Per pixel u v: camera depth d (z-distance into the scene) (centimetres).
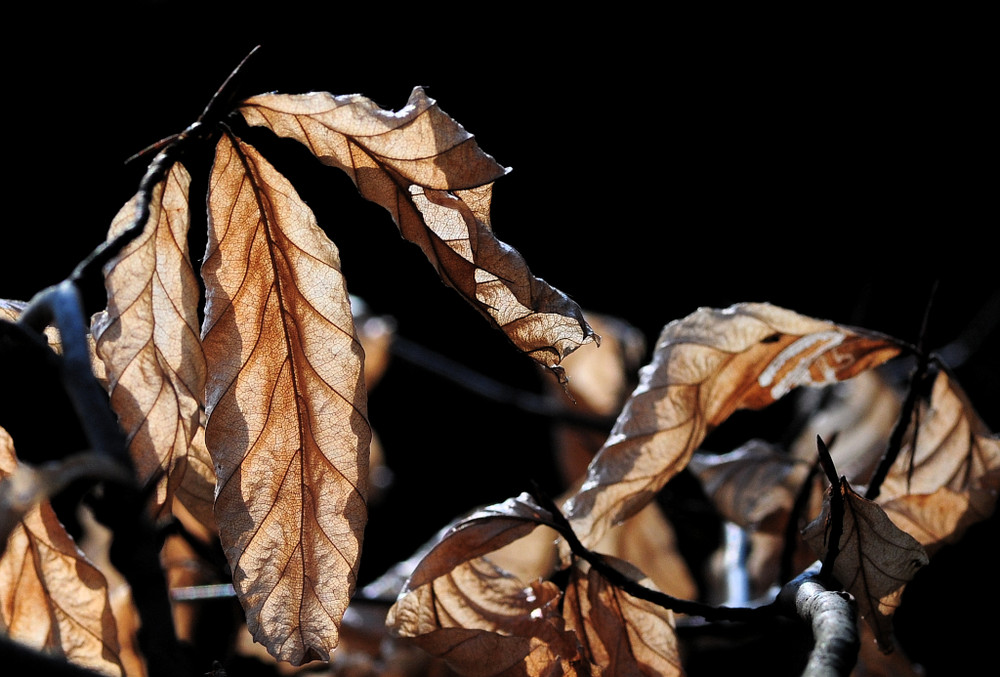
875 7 181
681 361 54
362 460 49
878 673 56
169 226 49
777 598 49
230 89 49
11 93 165
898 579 50
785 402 106
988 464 55
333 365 49
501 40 180
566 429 78
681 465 54
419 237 49
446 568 51
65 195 172
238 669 60
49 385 47
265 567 49
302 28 171
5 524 43
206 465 51
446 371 82
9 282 169
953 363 105
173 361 49
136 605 46
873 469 60
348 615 61
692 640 60
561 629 51
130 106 172
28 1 159
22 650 43
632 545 63
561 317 49
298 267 49
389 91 181
